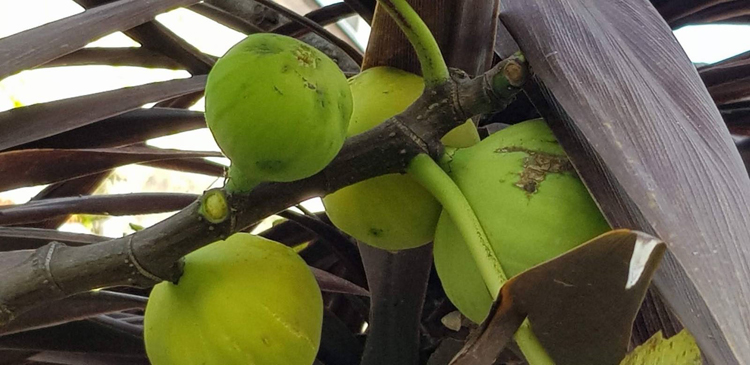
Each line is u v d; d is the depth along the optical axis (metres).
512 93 0.27
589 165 0.26
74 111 0.32
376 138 0.27
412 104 0.28
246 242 0.30
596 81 0.24
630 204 0.24
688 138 0.24
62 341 0.37
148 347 0.29
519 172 0.27
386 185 0.29
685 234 0.21
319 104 0.24
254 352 0.28
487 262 0.25
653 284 0.23
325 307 0.46
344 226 0.31
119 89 0.33
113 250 0.27
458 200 0.26
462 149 0.28
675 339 0.23
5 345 0.36
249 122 0.24
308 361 0.29
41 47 0.27
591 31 0.26
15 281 0.27
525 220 0.26
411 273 0.38
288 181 0.26
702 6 0.43
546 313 0.23
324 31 0.44
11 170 0.35
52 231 0.36
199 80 0.35
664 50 0.27
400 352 0.39
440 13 0.31
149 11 0.28
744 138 0.41
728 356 0.21
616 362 0.24
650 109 0.24
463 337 0.37
